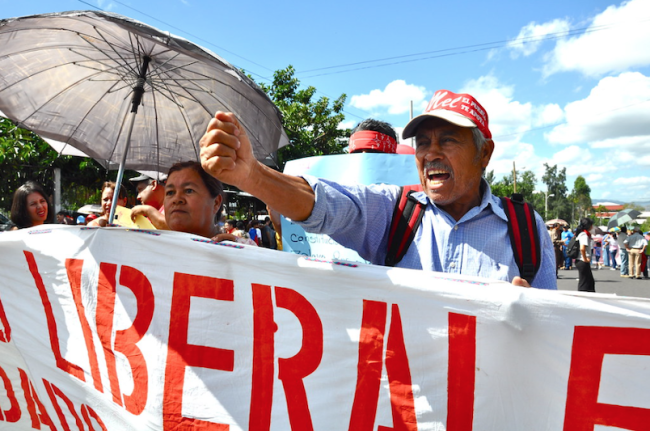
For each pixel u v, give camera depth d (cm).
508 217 157
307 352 135
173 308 149
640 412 109
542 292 117
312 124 1396
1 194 711
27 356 178
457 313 123
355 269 131
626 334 111
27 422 184
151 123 264
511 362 118
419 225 159
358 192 152
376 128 274
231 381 141
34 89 240
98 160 271
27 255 176
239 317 142
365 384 129
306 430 133
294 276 137
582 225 802
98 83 250
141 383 151
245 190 114
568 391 114
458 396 122
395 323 128
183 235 150
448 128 150
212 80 233
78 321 166
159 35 170
